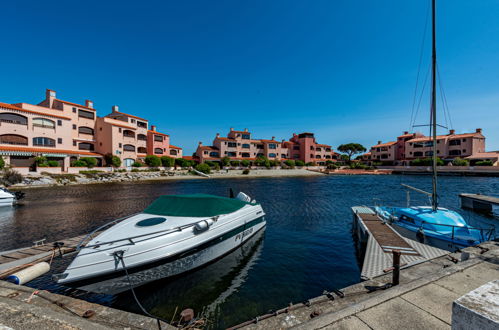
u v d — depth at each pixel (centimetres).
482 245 685
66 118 4400
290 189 3281
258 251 962
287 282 714
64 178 3528
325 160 9050
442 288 432
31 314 363
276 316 404
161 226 736
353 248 1007
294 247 1012
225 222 871
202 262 776
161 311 579
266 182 4453
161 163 5531
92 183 3756
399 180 4722
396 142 8019
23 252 852
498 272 490
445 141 6512
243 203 1080
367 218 1221
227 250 887
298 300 621
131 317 409
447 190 2966
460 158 6059
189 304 605
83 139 4872
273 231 1255
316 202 2202
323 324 340
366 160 9069
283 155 8569
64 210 1798
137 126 5644
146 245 646
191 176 5322
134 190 3038
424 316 353
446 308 372
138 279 628
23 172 3241
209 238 768
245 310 579
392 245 863
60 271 749
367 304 383
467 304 160
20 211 1766
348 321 346
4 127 3591
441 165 6022
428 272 573
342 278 741
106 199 2309
